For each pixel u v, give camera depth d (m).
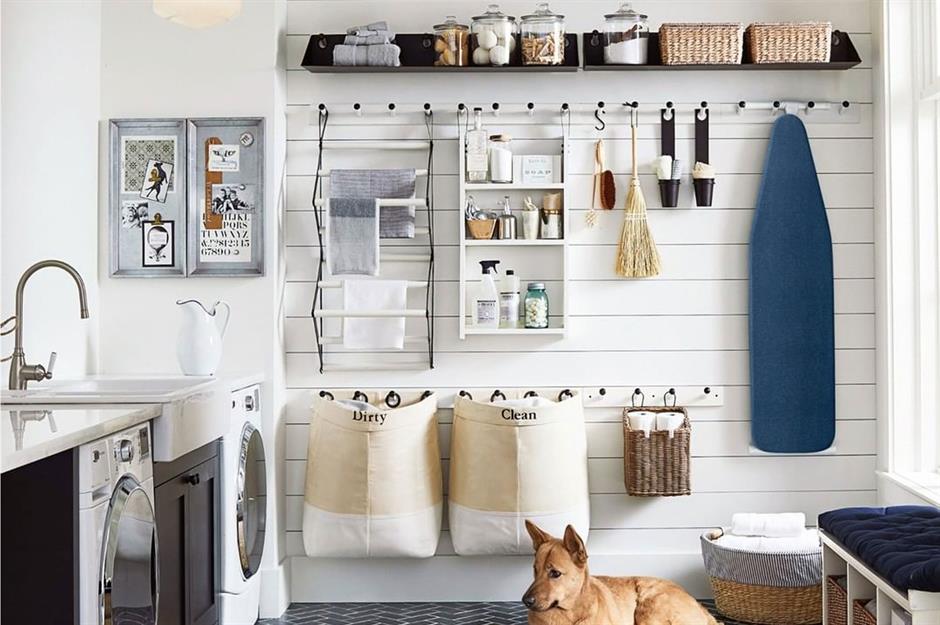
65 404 3.16
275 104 4.41
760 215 4.52
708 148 4.55
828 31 4.37
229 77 4.41
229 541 3.88
